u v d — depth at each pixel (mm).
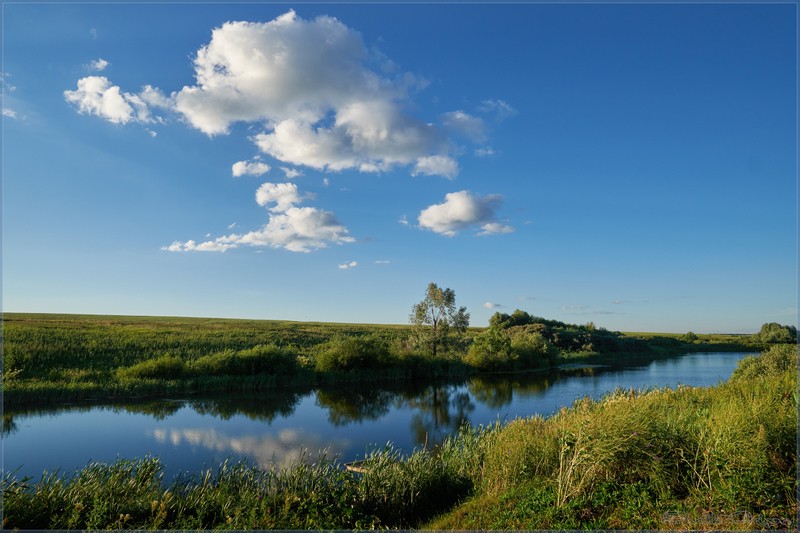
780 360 25484
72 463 18703
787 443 9734
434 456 16953
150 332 62062
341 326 108312
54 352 42188
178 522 9945
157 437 23109
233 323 95312
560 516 8562
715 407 13047
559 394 38812
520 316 111250
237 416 28875
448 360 55281
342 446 21656
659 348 93062
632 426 9828
